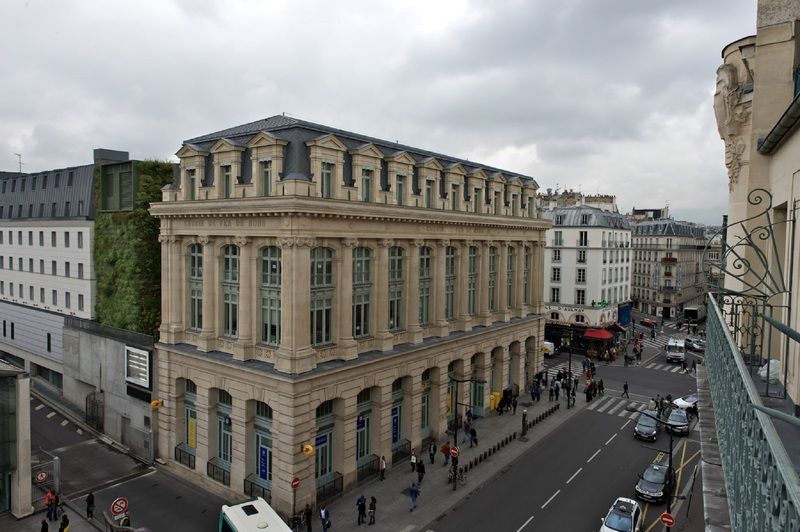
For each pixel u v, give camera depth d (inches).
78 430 1691.7
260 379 1200.8
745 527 253.4
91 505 1179.3
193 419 1413.6
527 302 2175.2
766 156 550.3
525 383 2150.6
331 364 1245.1
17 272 2260.1
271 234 1188.5
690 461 1503.4
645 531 1139.3
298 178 1139.9
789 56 536.7
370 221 1333.7
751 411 244.8
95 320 1839.3
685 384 2358.5
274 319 1236.5
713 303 512.7
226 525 926.4
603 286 2992.1
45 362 2034.9
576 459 1517.0
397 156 1409.9
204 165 1364.4
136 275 1669.5
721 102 702.5
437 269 1596.9
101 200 1820.9
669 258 4293.8
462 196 1686.8
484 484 1354.6
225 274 1347.2
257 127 1370.6
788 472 172.6
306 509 1109.7
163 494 1295.5
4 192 2456.9
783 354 455.8
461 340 1690.5
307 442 1178.0
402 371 1448.1
